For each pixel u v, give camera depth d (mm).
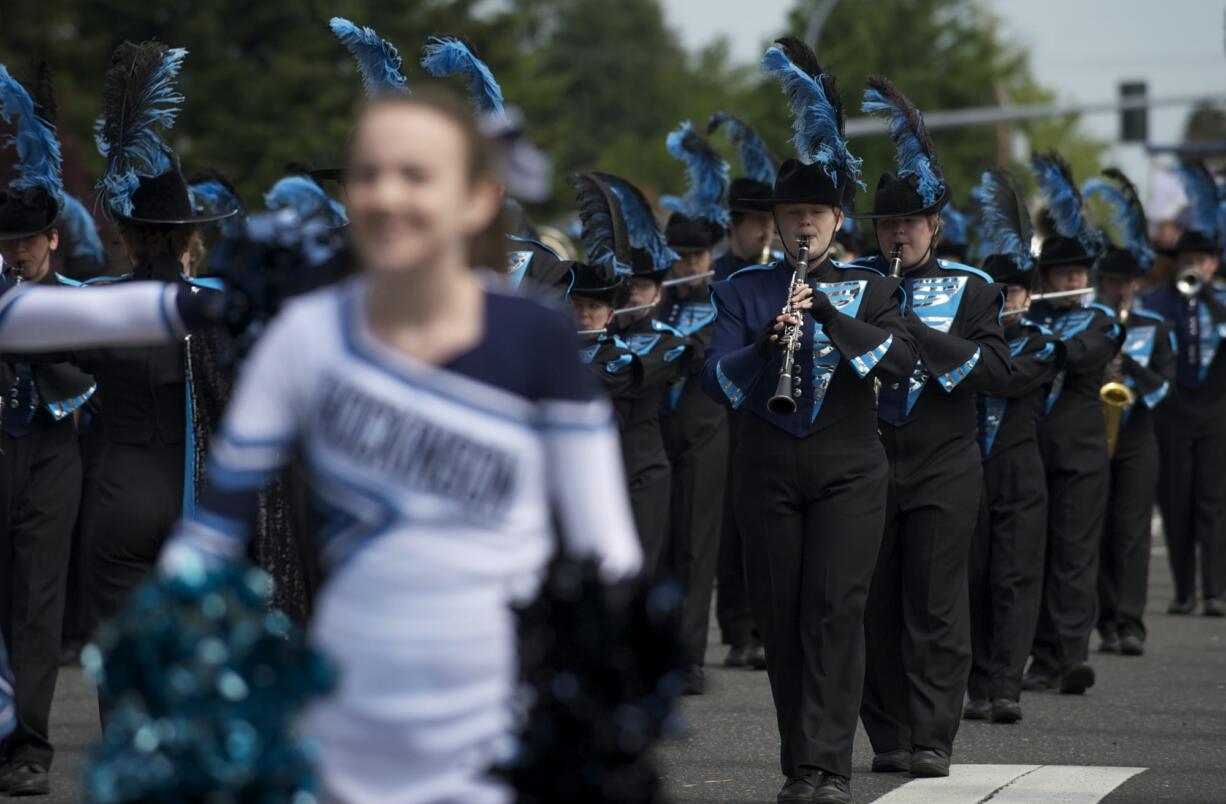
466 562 8141
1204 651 27234
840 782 15789
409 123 8078
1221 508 31719
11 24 96250
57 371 17078
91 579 15820
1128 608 26984
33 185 16875
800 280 16188
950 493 17719
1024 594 21594
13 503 17031
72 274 27375
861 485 16141
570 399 8312
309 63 98812
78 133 92625
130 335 9258
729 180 26359
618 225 22594
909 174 18484
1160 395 27281
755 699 22531
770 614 16453
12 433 16984
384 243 8039
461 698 8125
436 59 15812
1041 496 21984
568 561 8250
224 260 9172
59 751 19141
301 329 8273
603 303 22672
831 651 15961
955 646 17656
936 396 17812
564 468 8375
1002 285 18609
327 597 8266
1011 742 19672
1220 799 16406
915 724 17531
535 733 8133
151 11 98625
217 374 14914
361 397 8148
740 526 16656
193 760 7641
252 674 7828
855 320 16078
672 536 24078
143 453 15680
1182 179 32156
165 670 7680
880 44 117938
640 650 8234
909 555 17703
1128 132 85875
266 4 99688
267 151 95688
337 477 8203
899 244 18609
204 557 8289
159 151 15492
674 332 23922
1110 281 28141
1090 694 23234
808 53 16703
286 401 8305
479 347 8203
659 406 23875
